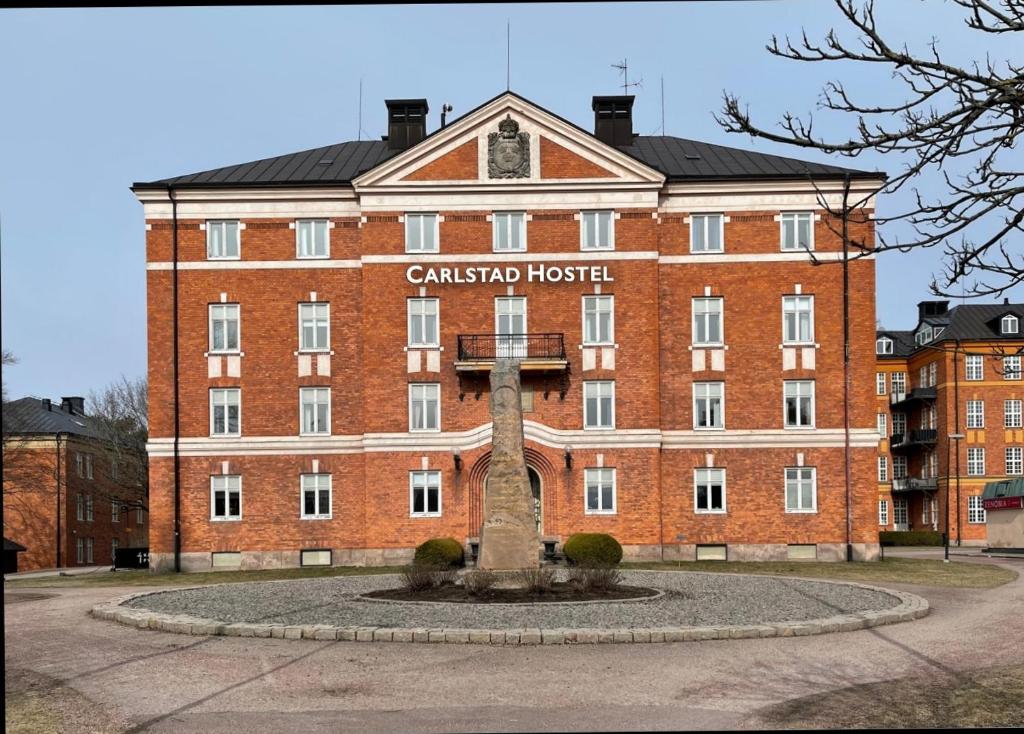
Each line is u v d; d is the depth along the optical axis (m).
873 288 45.31
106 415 75.88
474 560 43.25
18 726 12.91
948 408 82.62
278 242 45.88
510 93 44.75
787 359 45.28
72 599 30.47
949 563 44.47
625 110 51.59
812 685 15.06
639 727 12.49
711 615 22.19
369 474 44.25
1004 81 8.72
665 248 45.72
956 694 14.35
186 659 17.72
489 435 43.84
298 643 19.27
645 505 44.00
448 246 44.94
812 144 9.59
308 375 45.53
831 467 45.00
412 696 14.51
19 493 73.56
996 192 8.98
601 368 44.56
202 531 45.09
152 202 45.81
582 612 22.59
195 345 45.62
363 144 52.91
